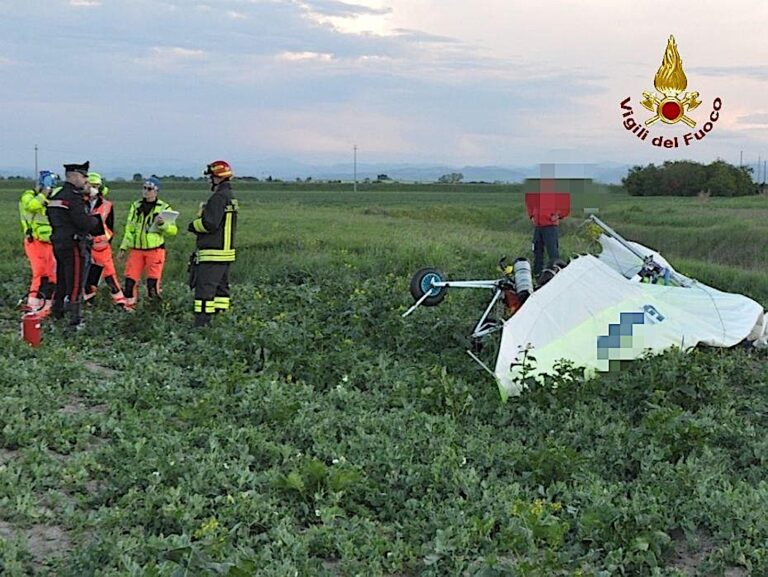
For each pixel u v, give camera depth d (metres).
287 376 13.06
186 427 11.34
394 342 14.48
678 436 11.14
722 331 14.34
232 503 9.65
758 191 64.25
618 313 13.59
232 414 11.72
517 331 13.18
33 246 16.17
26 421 11.10
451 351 14.12
